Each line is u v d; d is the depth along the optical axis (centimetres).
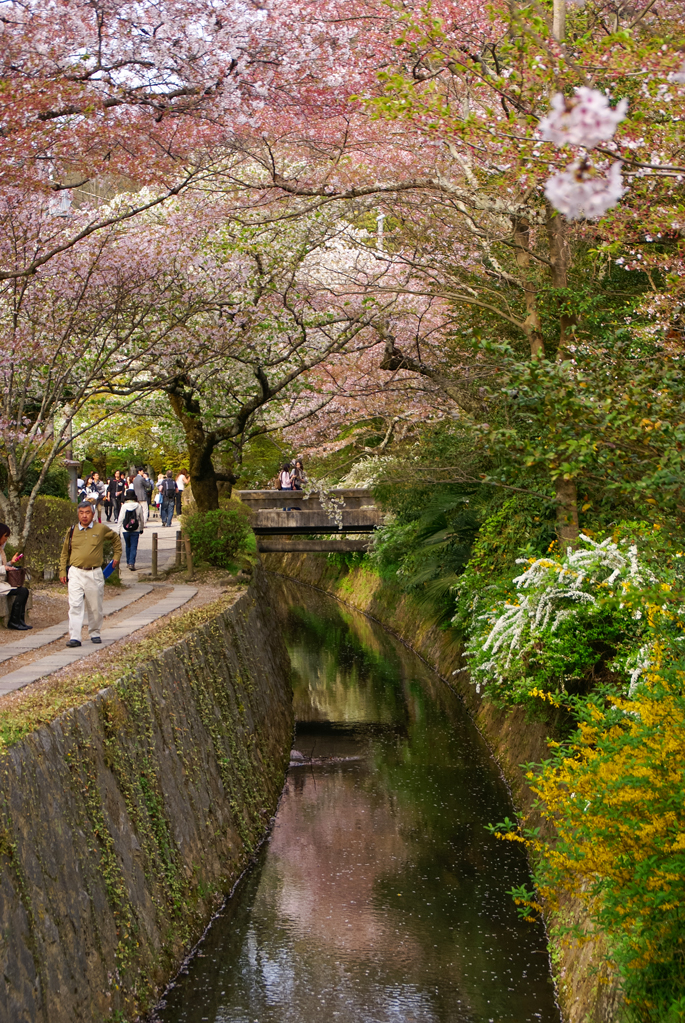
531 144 781
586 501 1219
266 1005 789
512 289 1439
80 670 929
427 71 1252
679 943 561
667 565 713
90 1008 649
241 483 3553
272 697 1689
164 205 1781
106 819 768
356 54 1249
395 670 2277
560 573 1027
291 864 1123
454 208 1416
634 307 1149
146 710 932
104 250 1544
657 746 575
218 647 1345
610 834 587
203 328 1850
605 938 710
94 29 1166
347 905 1002
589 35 1184
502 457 1298
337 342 1956
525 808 1232
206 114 1250
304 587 4103
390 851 1157
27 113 1068
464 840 1191
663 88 747
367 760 1552
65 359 1572
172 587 1869
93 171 1220
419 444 1980
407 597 2759
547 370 810
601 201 209
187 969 848
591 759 661
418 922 965
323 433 2691
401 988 824
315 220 1747
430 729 1736
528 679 1103
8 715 709
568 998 774
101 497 3331
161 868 866
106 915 720
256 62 1249
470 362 1608
